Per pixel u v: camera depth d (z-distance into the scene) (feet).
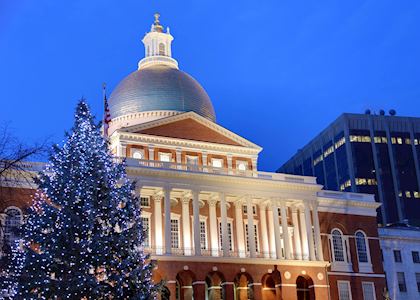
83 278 163.84
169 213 255.70
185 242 262.06
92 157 179.22
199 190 264.52
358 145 529.86
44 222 171.01
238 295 268.41
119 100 307.17
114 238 172.76
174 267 248.11
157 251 253.85
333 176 549.54
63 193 173.17
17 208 200.34
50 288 164.66
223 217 264.52
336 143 551.18
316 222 285.23
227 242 262.06
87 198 173.06
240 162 292.40
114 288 169.17
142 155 273.33
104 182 178.91
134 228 177.99
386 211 509.35
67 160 177.88
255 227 281.33
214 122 319.06
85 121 185.78
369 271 298.76
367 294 294.66
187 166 268.21
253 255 264.72
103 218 176.14
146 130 278.26
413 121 545.44
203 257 253.85
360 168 520.83
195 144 284.20
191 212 269.44
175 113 298.35
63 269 168.14
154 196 263.08
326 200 301.43
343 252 296.92
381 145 532.32
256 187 276.41
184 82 312.09
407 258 341.00
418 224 483.51
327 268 286.46
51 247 167.63
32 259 166.40
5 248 166.81
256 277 262.47
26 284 164.55
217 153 288.30
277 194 279.90
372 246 305.53
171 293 243.60
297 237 283.38
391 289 330.95
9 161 142.51
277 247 271.08
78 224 169.48
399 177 522.47
